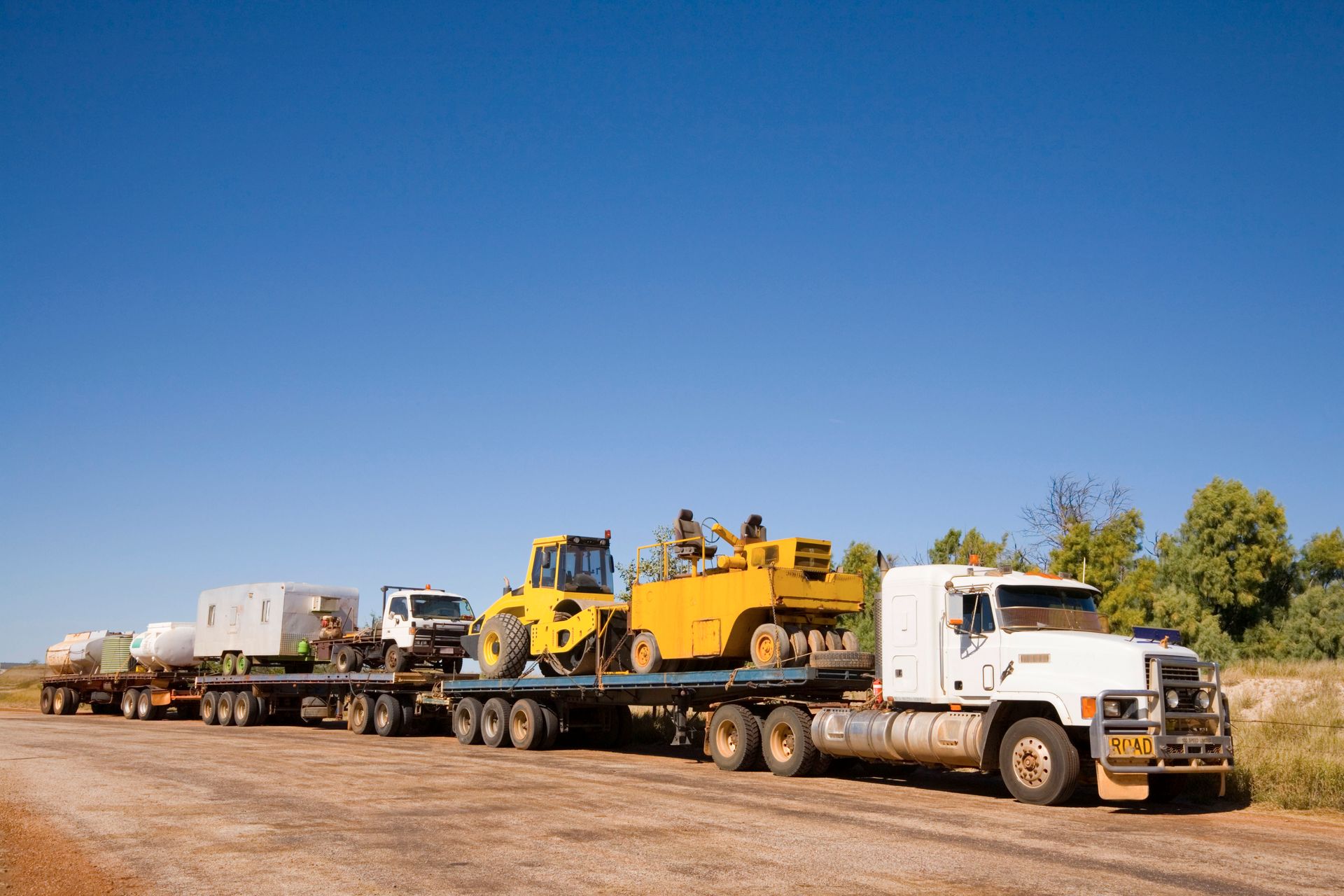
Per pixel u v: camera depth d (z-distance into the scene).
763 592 16.78
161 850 10.09
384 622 29.33
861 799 13.34
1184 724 12.88
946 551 37.94
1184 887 8.38
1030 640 13.42
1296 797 13.26
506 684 22.55
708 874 8.83
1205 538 39.03
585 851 9.84
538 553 23.28
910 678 14.75
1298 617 38.06
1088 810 12.64
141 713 37.78
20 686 69.75
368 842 10.37
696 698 18.73
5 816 12.34
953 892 8.20
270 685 32.12
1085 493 38.66
